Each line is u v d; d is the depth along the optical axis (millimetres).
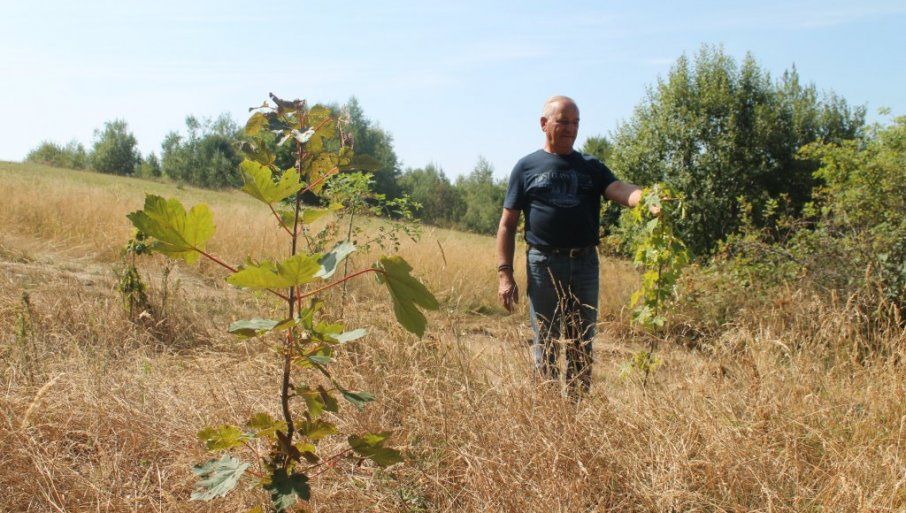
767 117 21062
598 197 4035
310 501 2670
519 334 3721
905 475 2623
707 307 6996
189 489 2799
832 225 7941
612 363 4242
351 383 3633
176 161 68438
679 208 3943
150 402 3471
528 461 2836
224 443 1984
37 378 3752
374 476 2943
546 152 4008
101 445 3074
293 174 1764
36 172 40156
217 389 3574
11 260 8609
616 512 2766
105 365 3936
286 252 9508
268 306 5199
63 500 2559
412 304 1680
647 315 4020
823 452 3010
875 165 8383
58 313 5180
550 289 3908
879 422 3301
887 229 7266
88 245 9945
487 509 2594
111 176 50938
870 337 4695
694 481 2838
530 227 3965
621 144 22031
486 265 10539
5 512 2643
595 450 2939
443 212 69375
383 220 8234
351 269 7723
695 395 3393
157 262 8859
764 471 2797
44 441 2961
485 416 3158
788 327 4824
